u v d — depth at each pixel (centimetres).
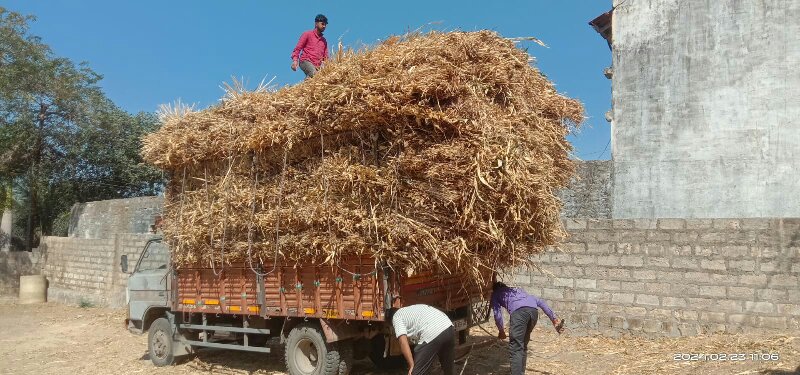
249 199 737
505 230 618
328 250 659
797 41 1207
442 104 618
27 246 2605
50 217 2681
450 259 623
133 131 2675
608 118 1384
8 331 1430
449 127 610
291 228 702
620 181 1343
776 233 866
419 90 604
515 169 591
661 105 1323
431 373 766
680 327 923
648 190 1316
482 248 634
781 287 856
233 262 786
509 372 782
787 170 1202
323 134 670
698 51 1294
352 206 645
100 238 2028
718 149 1262
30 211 2605
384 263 640
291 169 708
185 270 867
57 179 2581
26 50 2317
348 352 726
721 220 906
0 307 1900
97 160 2617
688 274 927
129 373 890
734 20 1263
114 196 2727
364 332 715
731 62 1262
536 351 910
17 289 2209
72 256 1997
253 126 730
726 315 893
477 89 627
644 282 963
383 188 625
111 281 1780
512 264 664
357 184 636
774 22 1227
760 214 1219
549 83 758
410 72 609
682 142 1297
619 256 988
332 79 651
